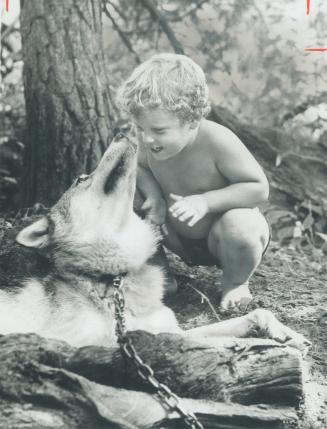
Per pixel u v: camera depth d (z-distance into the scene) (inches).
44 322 63.4
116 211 65.7
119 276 65.0
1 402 53.2
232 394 56.5
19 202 91.7
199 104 66.1
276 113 122.5
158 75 64.9
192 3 117.0
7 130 110.5
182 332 62.2
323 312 70.9
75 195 67.2
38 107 89.0
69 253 66.0
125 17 111.3
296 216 103.0
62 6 88.0
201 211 66.9
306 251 96.5
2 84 115.1
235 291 70.7
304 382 60.4
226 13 117.5
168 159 69.4
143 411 53.6
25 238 66.9
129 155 65.4
